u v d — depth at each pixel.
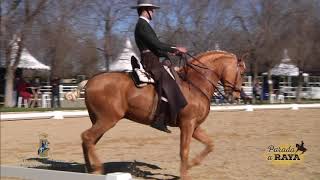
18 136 15.73
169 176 9.41
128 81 8.72
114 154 12.20
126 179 7.43
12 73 27.73
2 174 9.12
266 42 38.62
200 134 8.94
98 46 36.41
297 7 39.84
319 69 46.50
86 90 8.86
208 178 9.09
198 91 8.71
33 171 8.74
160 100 8.53
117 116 8.71
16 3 26.05
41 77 41.44
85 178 7.98
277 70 44.19
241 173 9.53
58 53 32.53
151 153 12.30
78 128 17.84
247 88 37.88
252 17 39.09
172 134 16.25
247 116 23.16
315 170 9.73
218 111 26.08
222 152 12.20
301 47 40.59
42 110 24.53
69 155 12.33
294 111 26.73
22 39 26.83
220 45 38.62
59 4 28.28
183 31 37.84
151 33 8.56
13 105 28.70
